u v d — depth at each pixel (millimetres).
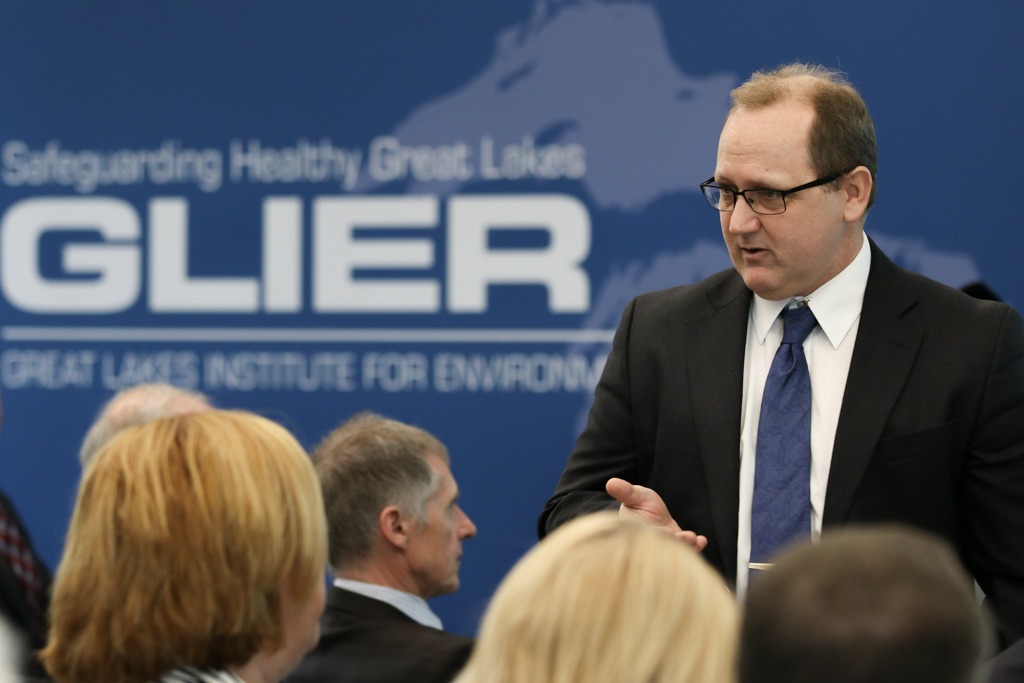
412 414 10750
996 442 4270
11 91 11367
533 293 10562
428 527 5152
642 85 10312
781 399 4496
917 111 9672
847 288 4543
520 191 10562
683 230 10266
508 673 1990
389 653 4398
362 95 10836
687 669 1923
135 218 11188
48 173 11328
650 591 1984
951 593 1566
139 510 2777
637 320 5043
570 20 10445
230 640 2803
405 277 10773
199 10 11086
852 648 1524
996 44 9547
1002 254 9539
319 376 10898
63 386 11266
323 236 10891
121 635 2754
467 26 10633
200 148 11102
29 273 11328
